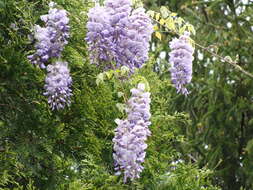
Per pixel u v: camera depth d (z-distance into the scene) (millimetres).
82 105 1340
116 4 1101
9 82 1252
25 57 1246
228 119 2438
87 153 1357
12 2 1268
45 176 1301
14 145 1257
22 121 1271
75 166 1375
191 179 1609
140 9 1119
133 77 1162
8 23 1277
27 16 1254
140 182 1499
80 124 1343
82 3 1406
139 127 1024
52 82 1097
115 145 1031
